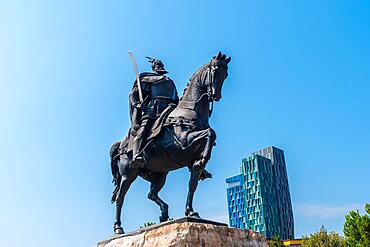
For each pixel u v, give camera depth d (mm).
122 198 8672
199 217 6887
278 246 36750
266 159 87938
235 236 6828
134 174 8570
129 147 8477
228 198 88500
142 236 7008
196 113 7543
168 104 8203
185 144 7223
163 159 7789
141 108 8172
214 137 6984
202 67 7863
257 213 81875
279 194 85875
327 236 33344
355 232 23078
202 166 6898
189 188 7090
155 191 8617
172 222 6805
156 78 8406
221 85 7594
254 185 84250
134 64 8570
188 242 6293
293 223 86188
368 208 23062
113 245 7527
